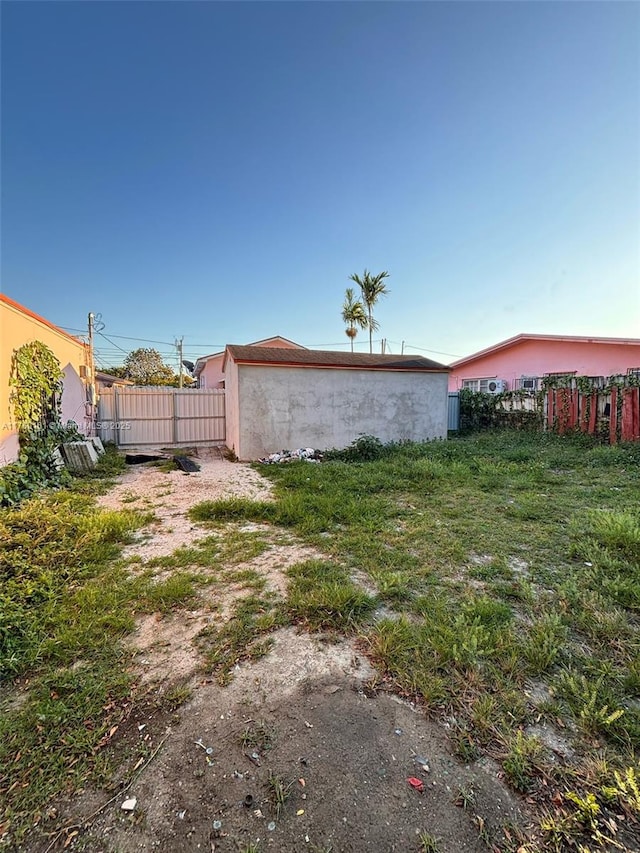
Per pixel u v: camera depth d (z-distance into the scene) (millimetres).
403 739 1497
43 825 1199
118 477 6703
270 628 2238
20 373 5496
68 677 1825
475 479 5918
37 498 4805
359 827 1180
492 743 1469
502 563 3025
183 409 10742
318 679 1836
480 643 2020
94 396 9953
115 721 1593
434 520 4074
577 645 2047
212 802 1260
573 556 3158
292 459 8398
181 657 1999
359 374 9641
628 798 1236
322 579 2793
